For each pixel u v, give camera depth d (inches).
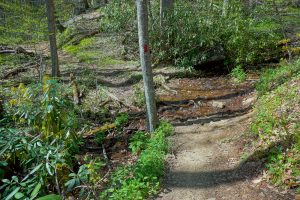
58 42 652.7
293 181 178.7
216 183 204.5
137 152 265.0
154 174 212.5
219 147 250.5
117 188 204.4
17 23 470.0
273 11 568.1
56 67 422.6
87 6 887.1
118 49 548.4
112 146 289.3
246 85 384.2
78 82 421.4
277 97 279.7
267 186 186.7
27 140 158.7
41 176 138.2
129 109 352.8
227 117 309.3
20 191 130.3
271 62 442.9
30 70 480.4
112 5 532.1
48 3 402.6
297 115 235.6
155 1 562.3
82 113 341.1
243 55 432.1
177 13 451.5
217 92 379.9
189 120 315.0
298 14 618.5
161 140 258.1
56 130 171.5
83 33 657.6
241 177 204.4
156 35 458.9
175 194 198.1
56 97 174.9
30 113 178.4
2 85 412.8
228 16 454.3
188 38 439.5
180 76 435.5
